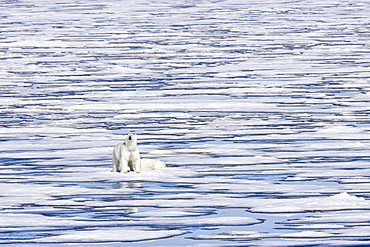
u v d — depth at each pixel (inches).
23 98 1977.1
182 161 1232.8
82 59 2746.1
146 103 1872.5
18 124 1617.9
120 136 1467.8
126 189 1034.1
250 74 2347.4
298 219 860.0
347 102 1839.3
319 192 1003.3
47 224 850.8
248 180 1086.4
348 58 2664.9
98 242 777.6
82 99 1951.3
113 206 938.7
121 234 805.9
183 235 800.9
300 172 1138.0
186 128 1547.7
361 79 2208.4
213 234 802.8
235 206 929.5
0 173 1155.3
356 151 1295.5
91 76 2351.1
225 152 1302.9
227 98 1930.4
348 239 772.0
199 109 1780.3
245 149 1326.3
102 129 1546.5
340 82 2159.2
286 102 1855.3
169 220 864.3
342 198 951.0
